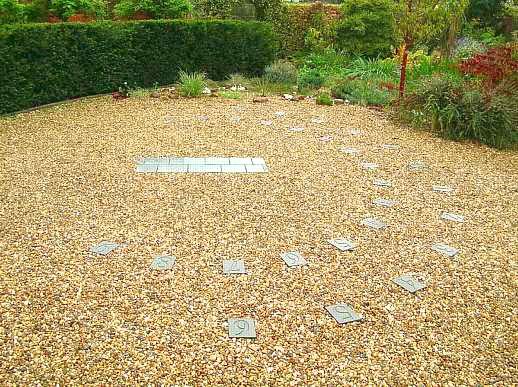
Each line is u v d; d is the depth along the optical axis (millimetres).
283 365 2465
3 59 6918
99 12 9781
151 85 9312
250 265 3363
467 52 10766
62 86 7961
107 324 2707
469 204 4605
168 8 10188
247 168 5301
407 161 5785
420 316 2902
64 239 3623
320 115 7762
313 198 4562
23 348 2500
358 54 11469
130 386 2285
